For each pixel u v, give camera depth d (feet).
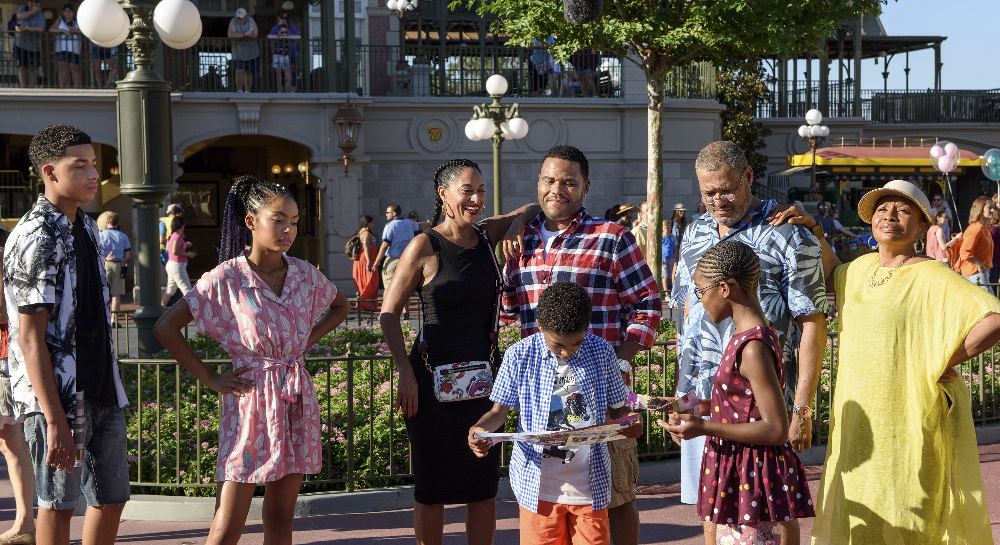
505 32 50.14
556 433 10.14
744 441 10.31
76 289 12.31
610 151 65.00
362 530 16.83
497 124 43.06
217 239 77.25
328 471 18.49
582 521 11.40
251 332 12.37
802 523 17.01
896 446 11.68
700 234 12.87
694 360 12.59
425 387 13.39
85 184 12.32
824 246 13.12
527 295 13.52
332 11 60.49
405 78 65.31
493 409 11.65
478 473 13.47
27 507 15.39
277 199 12.46
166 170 28.09
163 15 26.76
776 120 96.53
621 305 13.44
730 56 49.83
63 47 56.59
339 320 13.80
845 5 46.09
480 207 13.35
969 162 77.00
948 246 40.01
